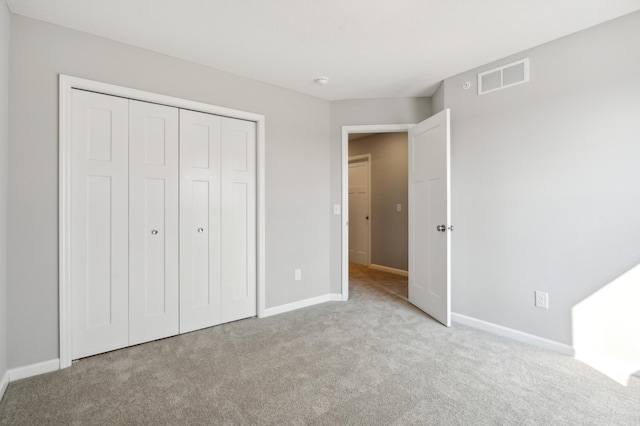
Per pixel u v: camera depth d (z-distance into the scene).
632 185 2.00
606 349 2.10
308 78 2.97
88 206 2.20
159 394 1.78
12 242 1.92
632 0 1.85
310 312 3.19
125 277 2.35
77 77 2.12
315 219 3.47
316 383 1.89
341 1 1.85
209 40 2.28
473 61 2.62
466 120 2.81
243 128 2.96
